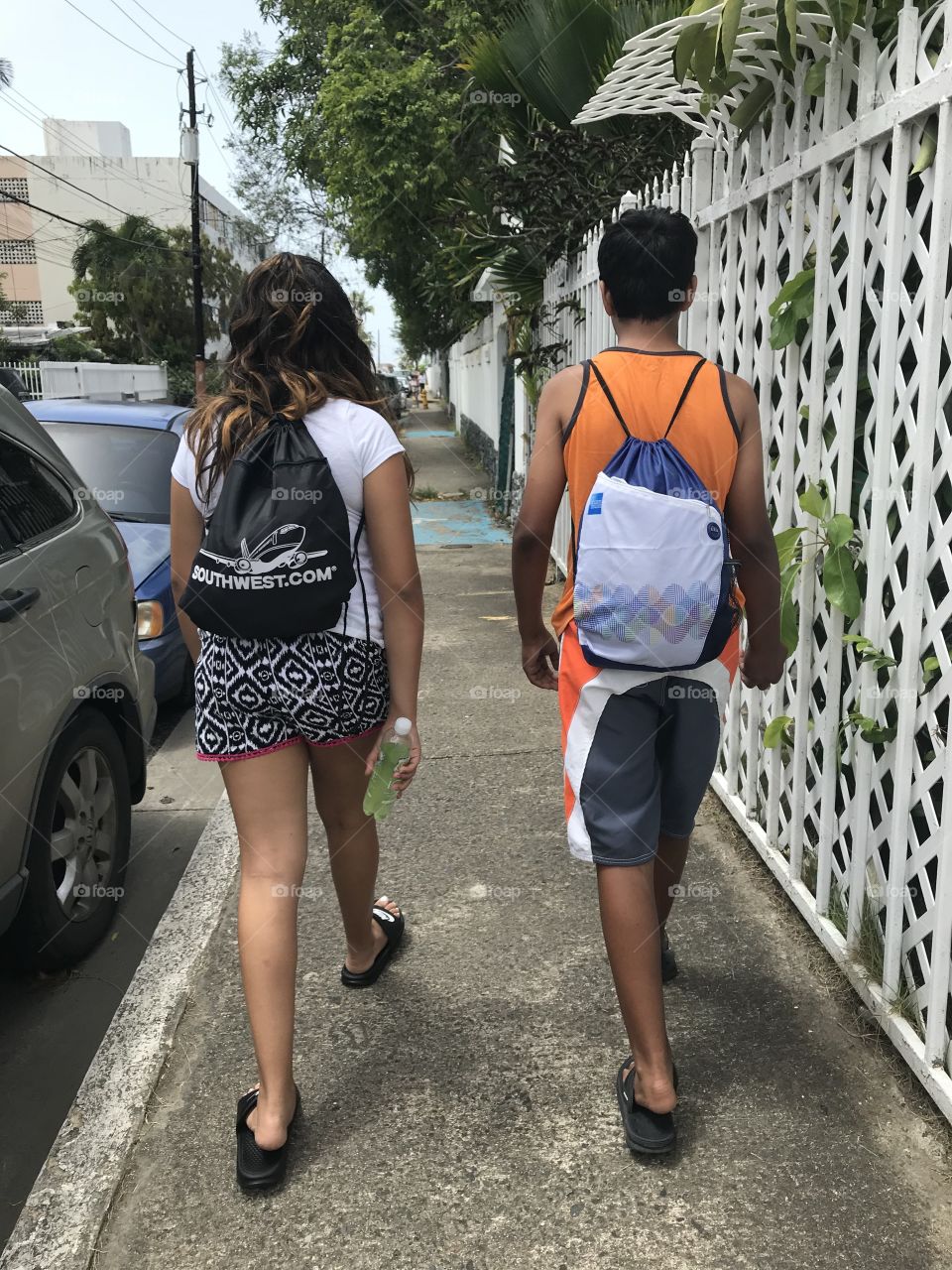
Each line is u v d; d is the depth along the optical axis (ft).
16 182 165.68
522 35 24.53
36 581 9.18
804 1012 8.42
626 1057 8.02
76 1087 8.59
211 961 9.59
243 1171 6.75
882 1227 6.33
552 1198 6.66
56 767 9.30
